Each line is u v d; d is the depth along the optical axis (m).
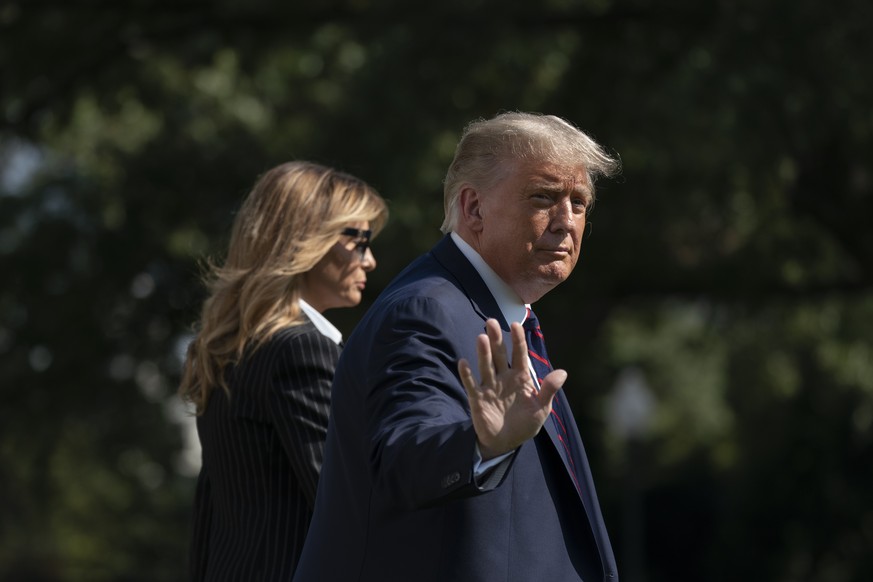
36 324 51.31
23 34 49.06
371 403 8.20
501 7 42.50
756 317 58.28
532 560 8.52
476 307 8.91
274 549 10.82
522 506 8.59
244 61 49.31
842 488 65.00
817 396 67.38
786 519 66.06
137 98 51.06
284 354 10.94
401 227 41.53
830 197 46.69
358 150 42.38
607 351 77.75
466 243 9.20
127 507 84.12
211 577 11.17
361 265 11.98
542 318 50.44
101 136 53.91
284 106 52.56
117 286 51.44
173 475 74.19
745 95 38.44
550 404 7.44
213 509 11.61
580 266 46.44
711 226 48.25
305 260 11.48
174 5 48.50
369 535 8.62
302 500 10.96
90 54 49.78
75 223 51.41
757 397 74.88
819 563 65.12
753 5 38.47
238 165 51.47
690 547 74.88
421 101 42.34
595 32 44.28
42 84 50.38
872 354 64.50
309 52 50.12
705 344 79.50
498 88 43.91
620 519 76.81
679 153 42.22
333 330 11.81
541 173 8.88
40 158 55.31
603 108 43.47
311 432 10.77
